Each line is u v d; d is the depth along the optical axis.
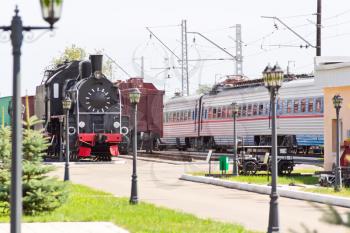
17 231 9.70
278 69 17.22
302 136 49.31
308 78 50.19
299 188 27.05
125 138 52.00
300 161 46.91
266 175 34.97
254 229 17.36
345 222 4.61
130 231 16.23
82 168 44.66
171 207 22.61
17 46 9.47
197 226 17.08
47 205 19.22
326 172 29.02
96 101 50.34
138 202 22.48
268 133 53.31
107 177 36.88
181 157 52.66
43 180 19.30
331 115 32.94
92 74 50.69
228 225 17.39
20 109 9.70
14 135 9.62
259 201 24.73
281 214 20.28
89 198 23.98
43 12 9.09
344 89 32.09
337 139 25.77
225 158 35.00
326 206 4.91
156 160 52.44
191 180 34.84
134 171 22.59
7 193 18.92
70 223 17.80
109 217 18.83
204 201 24.73
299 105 49.53
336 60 32.97
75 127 50.12
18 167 9.68
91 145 49.97
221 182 31.64
